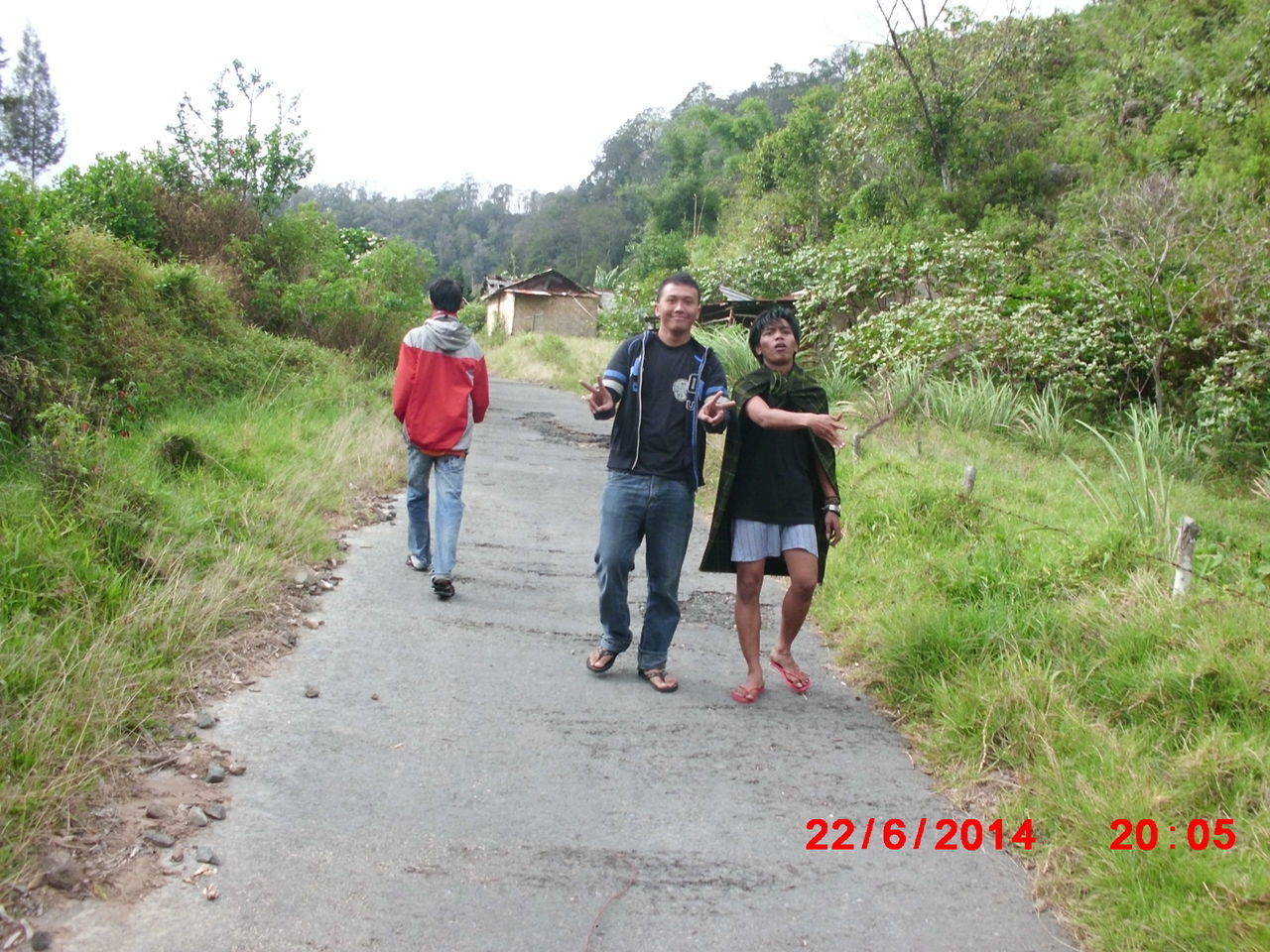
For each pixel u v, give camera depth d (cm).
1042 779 387
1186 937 296
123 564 500
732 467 457
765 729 450
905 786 408
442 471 598
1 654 383
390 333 1562
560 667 502
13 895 285
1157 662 445
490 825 354
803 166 3127
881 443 1103
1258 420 1239
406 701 446
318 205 1612
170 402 894
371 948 285
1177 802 359
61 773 336
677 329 453
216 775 361
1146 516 702
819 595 621
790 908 323
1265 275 1291
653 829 362
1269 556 657
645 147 8262
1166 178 1564
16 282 696
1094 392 1349
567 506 878
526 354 2573
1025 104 2608
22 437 608
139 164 1378
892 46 2403
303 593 562
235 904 297
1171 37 2741
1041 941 315
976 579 586
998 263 1598
